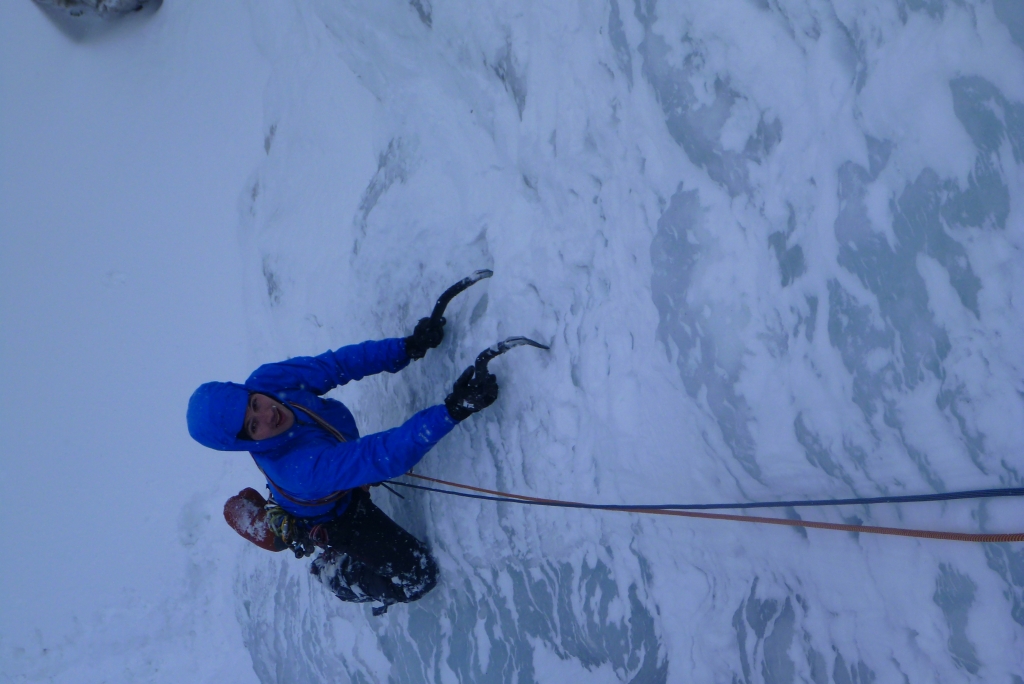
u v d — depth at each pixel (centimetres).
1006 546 133
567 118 226
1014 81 124
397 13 310
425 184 304
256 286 422
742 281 171
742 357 172
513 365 243
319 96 391
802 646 174
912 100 137
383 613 286
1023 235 124
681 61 181
